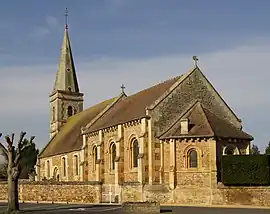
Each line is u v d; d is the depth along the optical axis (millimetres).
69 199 53500
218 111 54531
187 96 53594
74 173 69125
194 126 49844
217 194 46750
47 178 78250
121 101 68312
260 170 45719
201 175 47781
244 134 50719
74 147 69688
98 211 37594
